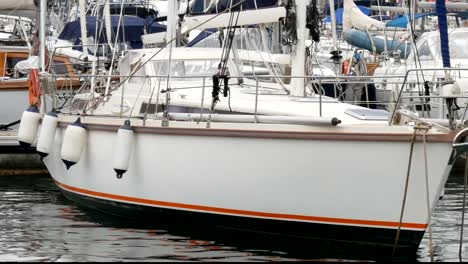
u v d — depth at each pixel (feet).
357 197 29.01
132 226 35.81
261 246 31.48
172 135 32.50
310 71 39.19
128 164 33.86
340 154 28.89
